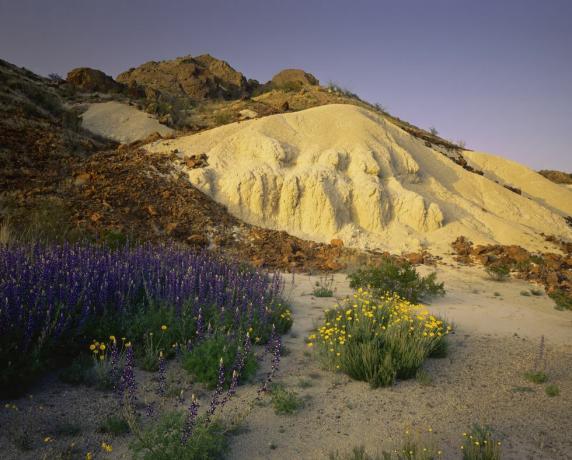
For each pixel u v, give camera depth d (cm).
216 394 412
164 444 363
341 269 1522
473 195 2664
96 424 420
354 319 754
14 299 533
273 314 779
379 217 2089
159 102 4762
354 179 2217
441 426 466
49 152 2202
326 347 659
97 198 1741
